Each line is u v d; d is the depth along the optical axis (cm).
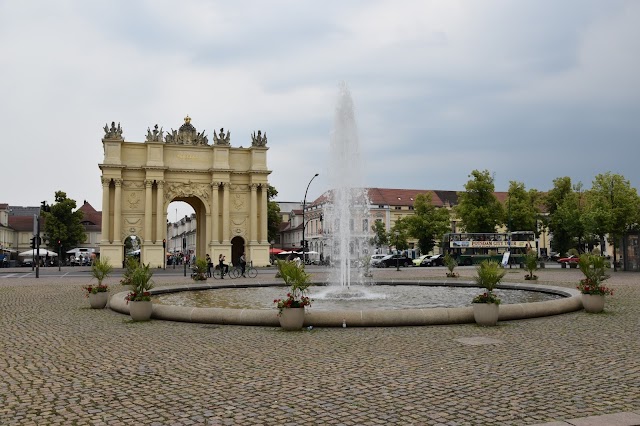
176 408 820
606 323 1678
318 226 11950
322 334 1516
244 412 796
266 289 3152
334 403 838
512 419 751
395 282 3406
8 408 830
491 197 8412
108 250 7638
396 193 11931
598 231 6147
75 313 2100
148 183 7812
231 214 8250
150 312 1864
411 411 792
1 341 1451
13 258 12212
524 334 1480
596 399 844
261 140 8312
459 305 2180
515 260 7612
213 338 1471
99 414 795
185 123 8206
